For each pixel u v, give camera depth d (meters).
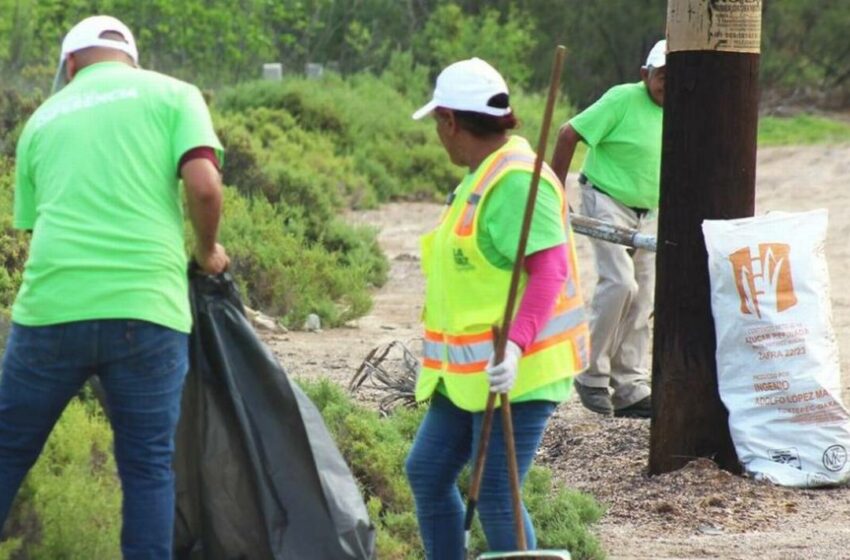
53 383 14.20
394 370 31.00
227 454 15.27
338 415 21.27
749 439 22.45
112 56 14.99
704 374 22.80
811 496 21.92
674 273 22.80
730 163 22.41
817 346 22.36
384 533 18.11
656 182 26.62
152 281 14.09
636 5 144.38
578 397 29.36
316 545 15.25
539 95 112.50
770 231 22.33
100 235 14.02
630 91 26.44
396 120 85.75
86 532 15.45
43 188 14.37
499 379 14.01
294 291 39.75
